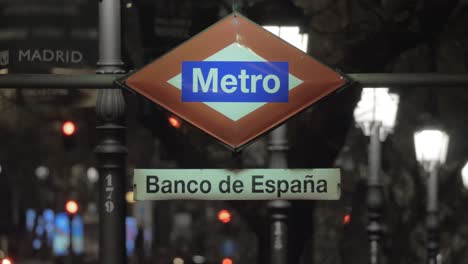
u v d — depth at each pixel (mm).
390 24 24531
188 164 28156
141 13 28203
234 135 13266
